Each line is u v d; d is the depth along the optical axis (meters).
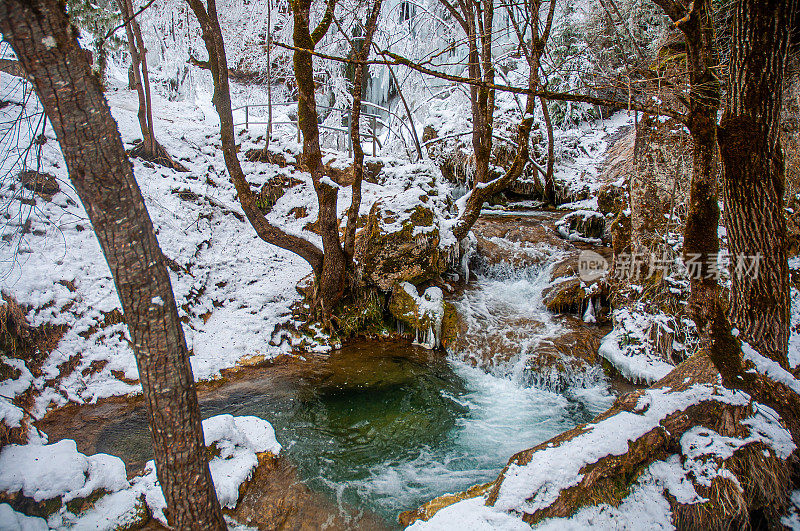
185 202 7.61
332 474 4.09
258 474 3.91
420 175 8.66
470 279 7.98
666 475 3.08
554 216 9.98
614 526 2.76
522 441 4.69
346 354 6.45
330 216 5.99
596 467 2.97
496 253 8.17
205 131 9.10
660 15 8.84
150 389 2.22
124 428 4.61
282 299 6.98
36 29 1.74
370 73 11.66
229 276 7.19
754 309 3.69
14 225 5.58
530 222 9.48
